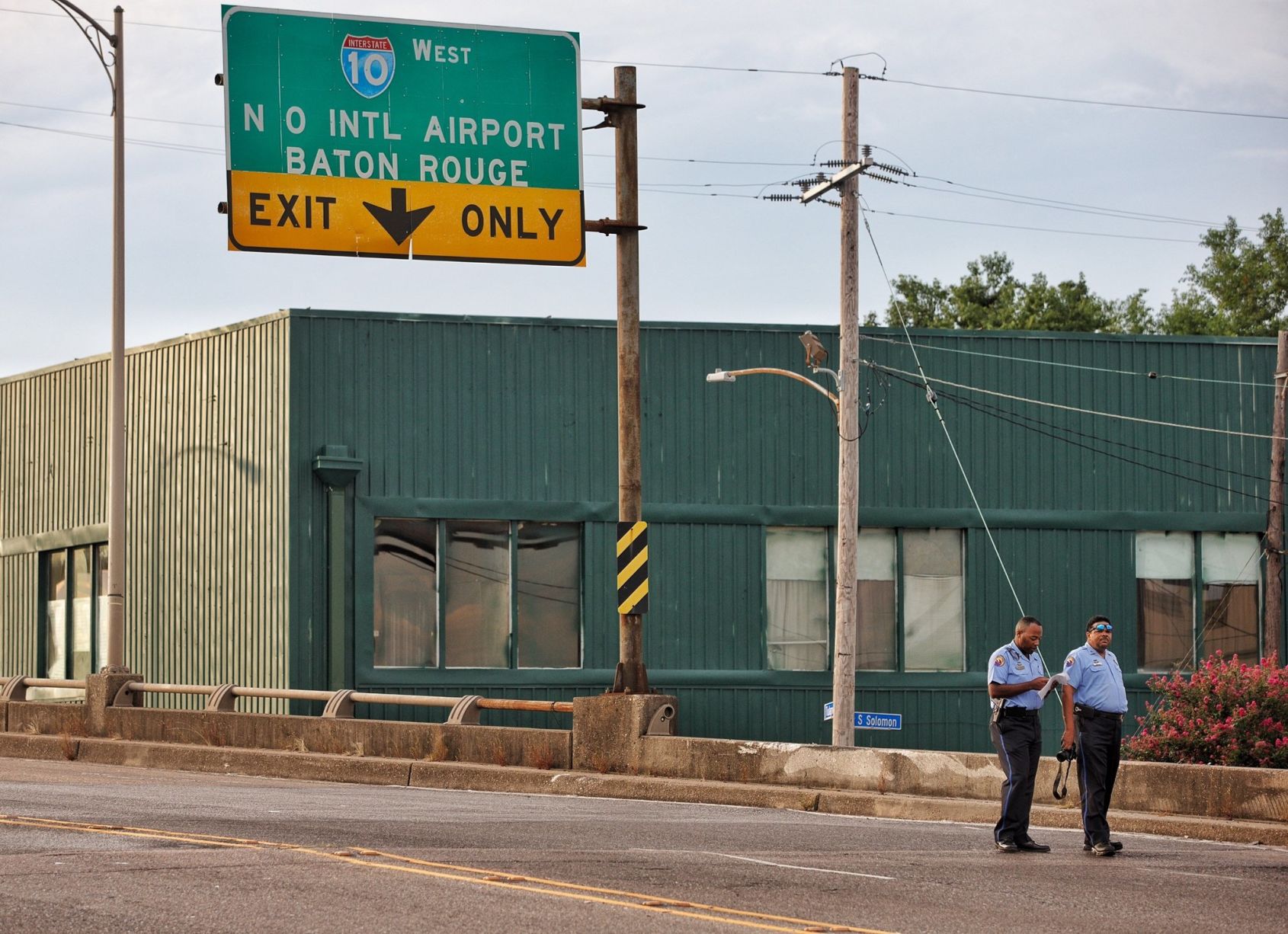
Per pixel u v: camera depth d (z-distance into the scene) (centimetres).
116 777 2703
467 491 3953
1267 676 2597
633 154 2625
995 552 4194
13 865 1402
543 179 2572
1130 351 4306
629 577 2583
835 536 4159
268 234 2462
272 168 2470
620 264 2623
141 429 4259
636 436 2605
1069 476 4250
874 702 4109
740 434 4100
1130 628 4250
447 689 3912
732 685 4034
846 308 3294
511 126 2564
